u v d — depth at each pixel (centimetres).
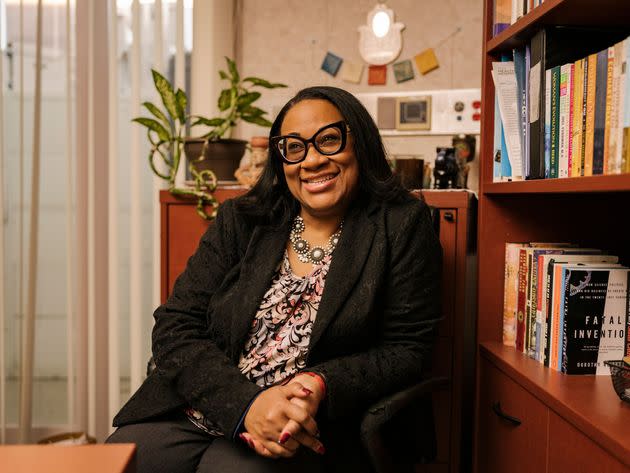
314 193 122
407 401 108
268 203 132
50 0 204
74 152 208
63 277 215
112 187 210
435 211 142
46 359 218
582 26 121
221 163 180
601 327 115
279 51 212
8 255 212
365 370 110
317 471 107
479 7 201
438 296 125
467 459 163
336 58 209
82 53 206
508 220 144
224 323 121
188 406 120
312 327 117
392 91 207
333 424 115
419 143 206
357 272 118
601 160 102
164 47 210
